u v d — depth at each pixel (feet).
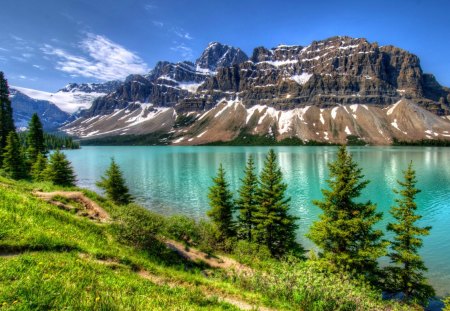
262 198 124.67
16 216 53.93
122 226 72.84
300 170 401.70
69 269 38.45
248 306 46.14
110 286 36.83
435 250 133.49
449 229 163.22
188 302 38.88
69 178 209.15
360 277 76.18
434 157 589.32
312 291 51.55
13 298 27.09
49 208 70.59
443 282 104.83
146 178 345.31
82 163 514.27
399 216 93.71
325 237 90.22
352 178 91.04
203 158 629.10
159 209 207.00
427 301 87.66
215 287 53.67
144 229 73.31
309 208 206.39
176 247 84.53
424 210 205.46
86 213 86.89
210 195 135.85
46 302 27.58
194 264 78.02
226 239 118.83
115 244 65.67
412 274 88.48
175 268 67.67
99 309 28.58
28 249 43.57
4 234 44.16
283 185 125.18
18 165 222.89
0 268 33.17
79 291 31.60
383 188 275.39
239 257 97.35
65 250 48.47
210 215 134.00
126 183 312.50
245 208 137.18
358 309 51.39
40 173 212.84
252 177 140.97
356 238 88.17
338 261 84.58
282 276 56.59
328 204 93.40
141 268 56.03
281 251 119.03
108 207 99.86
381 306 59.41
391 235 151.02
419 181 313.32
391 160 528.22
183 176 360.69
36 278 32.24
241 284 59.11
